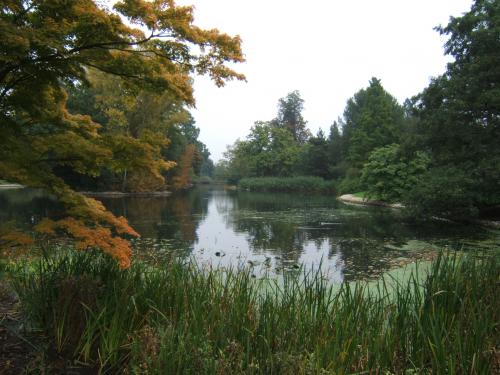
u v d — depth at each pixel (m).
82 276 4.25
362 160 40.62
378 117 40.22
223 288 4.64
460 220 18.83
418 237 13.84
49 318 4.08
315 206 27.73
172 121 36.66
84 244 3.85
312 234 14.40
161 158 4.85
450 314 3.80
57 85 4.50
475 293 4.03
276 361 3.14
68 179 37.72
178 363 3.00
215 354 3.36
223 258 10.10
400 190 27.19
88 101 38.22
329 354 3.20
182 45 4.41
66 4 3.89
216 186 75.38
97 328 3.82
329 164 54.03
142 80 4.70
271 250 11.34
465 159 18.31
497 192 16.89
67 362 3.58
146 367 3.14
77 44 4.18
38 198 29.72
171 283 4.38
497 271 4.81
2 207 21.53
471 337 3.26
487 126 17.17
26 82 4.34
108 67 4.49
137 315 3.93
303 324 3.73
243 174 66.88
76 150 4.28
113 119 34.31
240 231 14.95
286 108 76.38
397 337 3.51
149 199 33.38
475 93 16.98
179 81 4.96
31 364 3.46
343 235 14.17
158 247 11.43
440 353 3.07
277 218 19.58
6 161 3.96
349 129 53.12
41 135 4.60
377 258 10.31
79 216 4.44
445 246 11.77
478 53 17.33
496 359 3.21
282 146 63.88
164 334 3.24
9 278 5.19
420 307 3.75
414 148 20.36
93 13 3.85
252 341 3.60
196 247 11.54
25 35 3.41
